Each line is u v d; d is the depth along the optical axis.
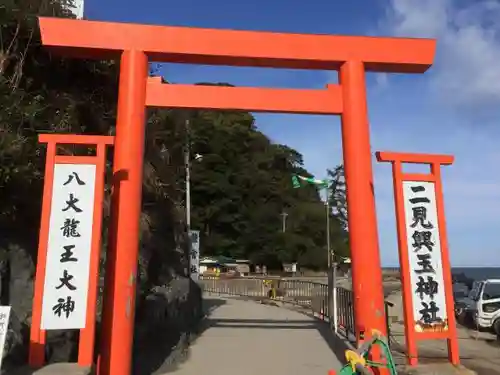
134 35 8.76
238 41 8.98
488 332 16.56
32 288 7.60
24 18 9.16
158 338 10.12
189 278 15.27
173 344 10.48
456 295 25.11
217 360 9.79
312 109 9.05
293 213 68.44
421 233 8.41
